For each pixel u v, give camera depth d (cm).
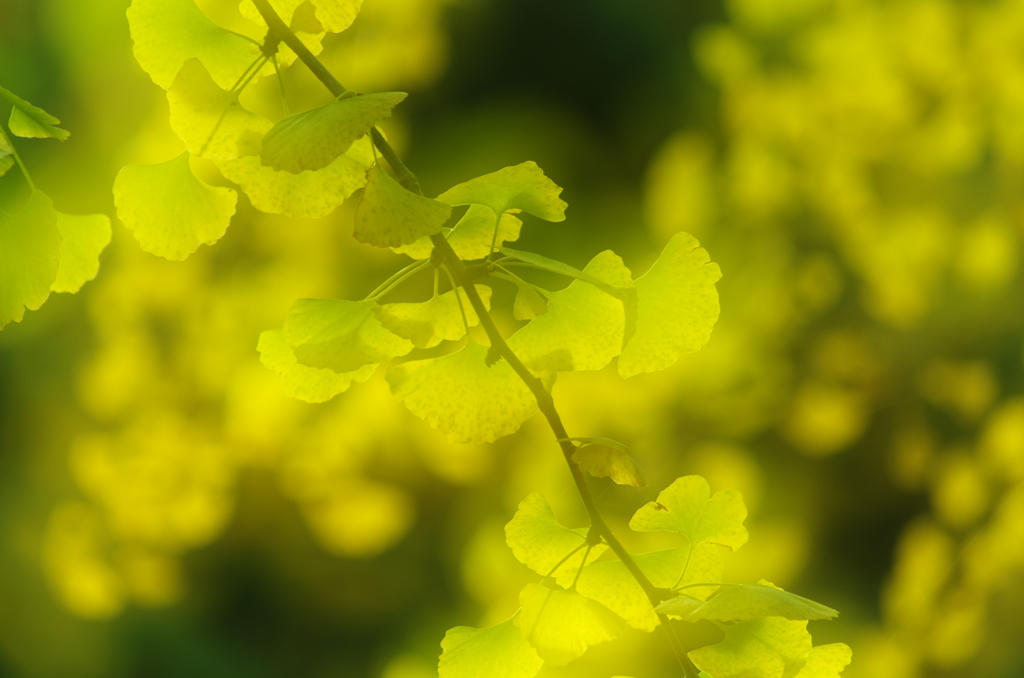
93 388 725
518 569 652
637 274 806
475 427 225
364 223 220
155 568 715
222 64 224
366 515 722
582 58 1429
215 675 1087
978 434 801
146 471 686
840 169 736
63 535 721
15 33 993
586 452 221
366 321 225
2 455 1021
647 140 1345
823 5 733
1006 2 695
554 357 224
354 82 663
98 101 822
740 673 223
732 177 774
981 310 784
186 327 726
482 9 1355
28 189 225
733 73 760
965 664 673
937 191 743
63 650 1055
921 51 712
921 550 693
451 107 1366
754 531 700
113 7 810
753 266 761
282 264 742
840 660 225
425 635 1037
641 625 227
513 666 226
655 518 228
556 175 1343
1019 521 646
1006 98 702
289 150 218
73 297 953
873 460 970
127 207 227
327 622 1092
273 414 692
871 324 827
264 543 947
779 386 735
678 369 702
